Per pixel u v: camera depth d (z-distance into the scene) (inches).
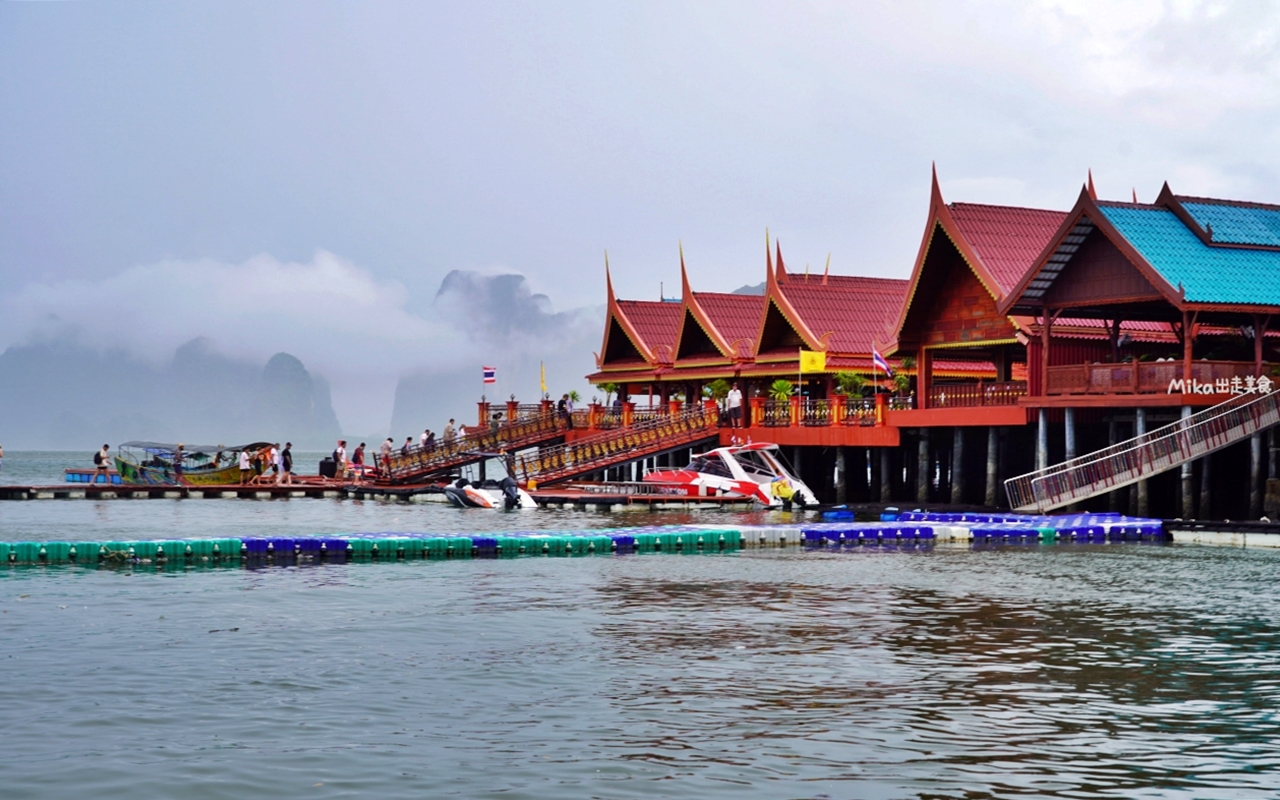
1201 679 786.2
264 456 2783.0
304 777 589.0
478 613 1010.1
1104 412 1817.2
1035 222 2073.1
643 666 813.2
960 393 1988.2
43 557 1323.8
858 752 631.2
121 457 2827.3
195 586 1153.4
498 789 575.5
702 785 581.9
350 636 909.8
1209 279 1658.5
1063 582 1196.5
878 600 1083.9
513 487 2143.2
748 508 2101.4
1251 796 573.0
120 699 720.3
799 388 2410.2
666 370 2864.2
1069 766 611.8
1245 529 1515.7
